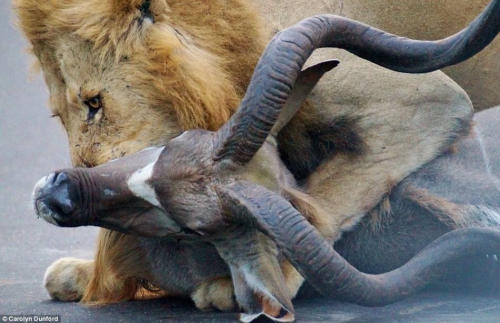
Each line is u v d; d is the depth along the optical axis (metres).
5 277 12.77
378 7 11.07
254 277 8.41
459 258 8.80
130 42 9.16
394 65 8.89
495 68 11.66
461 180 10.26
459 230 8.83
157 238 8.85
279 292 8.35
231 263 8.55
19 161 21.55
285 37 8.16
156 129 9.22
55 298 10.73
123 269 10.12
